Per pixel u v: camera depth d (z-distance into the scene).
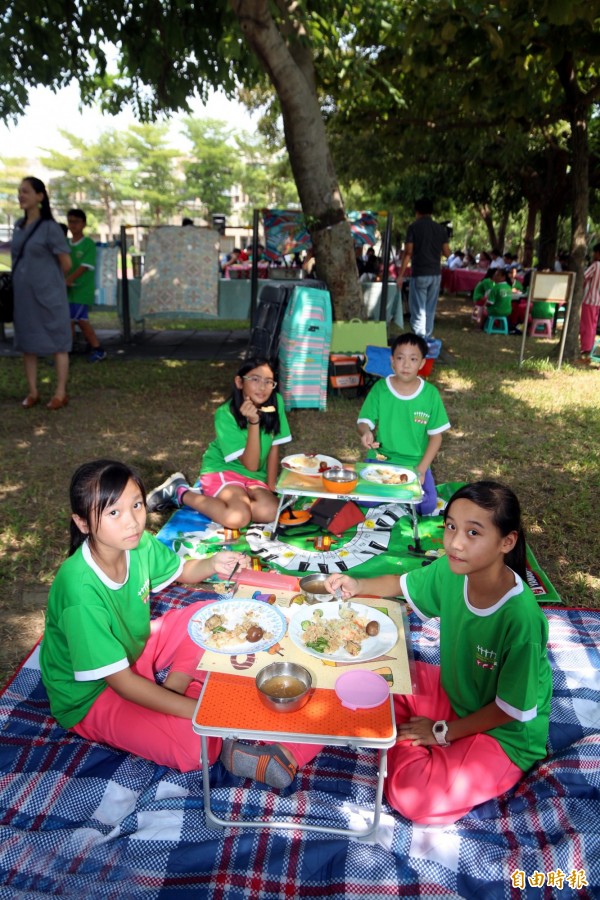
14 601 3.34
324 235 7.48
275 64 6.64
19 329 6.28
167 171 54.97
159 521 4.20
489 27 5.80
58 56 8.09
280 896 1.85
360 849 1.97
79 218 8.29
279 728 1.79
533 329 12.02
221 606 2.29
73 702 2.27
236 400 4.02
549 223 16.14
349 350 7.39
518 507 1.99
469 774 2.05
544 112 10.99
